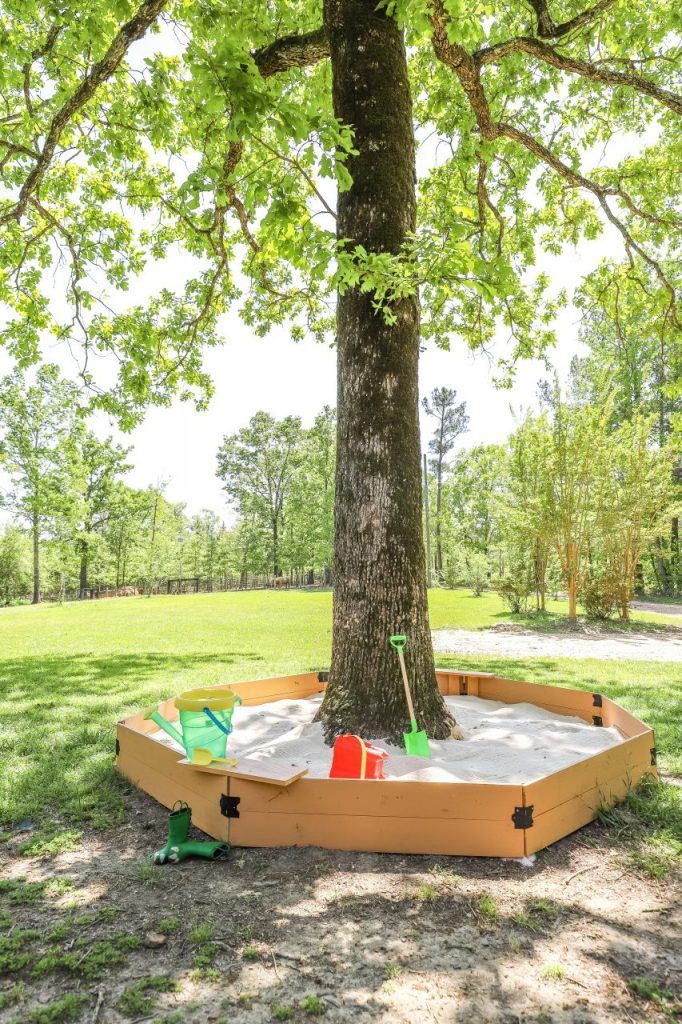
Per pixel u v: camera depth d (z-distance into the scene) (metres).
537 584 18.94
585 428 15.05
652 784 3.78
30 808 3.75
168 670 8.92
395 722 4.19
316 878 2.76
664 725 5.50
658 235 8.69
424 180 9.33
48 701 6.83
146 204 9.44
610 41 7.02
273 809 3.12
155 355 9.71
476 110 5.78
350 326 4.52
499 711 5.32
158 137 6.57
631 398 25.27
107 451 42.19
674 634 14.38
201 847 2.98
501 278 3.73
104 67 5.05
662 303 7.69
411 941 2.27
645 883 2.73
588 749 4.12
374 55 4.52
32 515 32.97
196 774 3.42
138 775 4.07
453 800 2.99
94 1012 1.92
